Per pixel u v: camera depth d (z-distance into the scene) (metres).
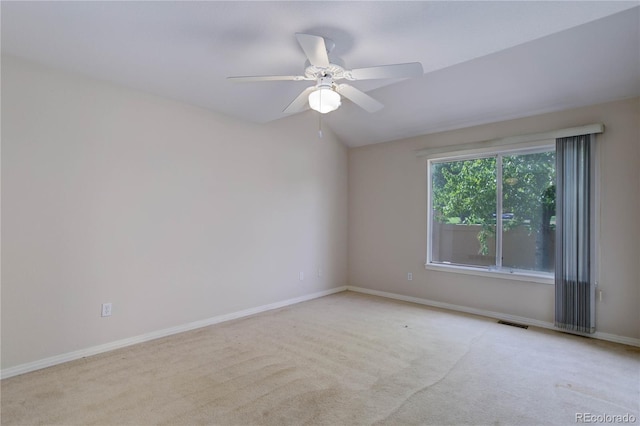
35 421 1.98
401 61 2.56
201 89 3.19
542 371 2.65
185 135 3.56
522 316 3.86
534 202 3.86
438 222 4.68
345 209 5.59
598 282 3.37
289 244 4.68
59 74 2.75
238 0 1.84
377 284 5.23
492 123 4.11
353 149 5.58
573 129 3.46
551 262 3.73
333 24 2.07
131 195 3.17
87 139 2.90
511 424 1.99
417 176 4.80
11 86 2.53
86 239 2.89
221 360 2.82
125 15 2.00
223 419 2.02
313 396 2.28
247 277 4.15
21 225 2.58
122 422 1.99
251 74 2.84
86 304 2.89
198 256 3.67
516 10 1.92
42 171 2.67
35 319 2.63
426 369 2.68
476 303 4.22
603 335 3.33
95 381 2.46
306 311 4.29
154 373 2.58
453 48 2.37
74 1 1.87
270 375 2.56
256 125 4.28
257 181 4.28
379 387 2.40
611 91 3.23
